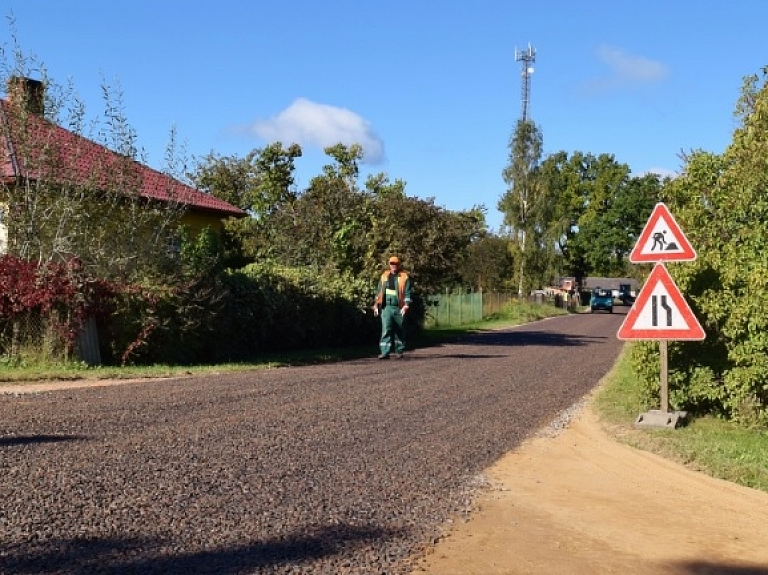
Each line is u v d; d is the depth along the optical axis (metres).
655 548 5.57
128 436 8.02
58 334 14.30
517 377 15.07
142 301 15.18
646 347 10.41
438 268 26.25
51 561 4.62
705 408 10.34
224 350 17.30
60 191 15.70
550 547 5.50
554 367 17.38
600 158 97.94
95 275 15.23
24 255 15.43
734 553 5.52
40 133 15.99
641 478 7.50
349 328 23.00
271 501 6.07
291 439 8.31
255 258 28.09
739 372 9.52
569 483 7.27
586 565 5.18
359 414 10.05
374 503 6.21
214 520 5.55
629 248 93.62
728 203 10.16
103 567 4.58
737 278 9.64
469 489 6.84
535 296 72.94
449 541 5.50
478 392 12.68
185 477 6.57
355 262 25.36
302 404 10.64
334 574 4.71
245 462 7.21
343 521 5.72
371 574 4.77
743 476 7.48
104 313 14.80
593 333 34.16
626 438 9.11
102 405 9.87
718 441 8.76
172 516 5.57
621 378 14.51
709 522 6.20
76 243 15.50
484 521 6.00
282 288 19.47
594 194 97.31
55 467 6.64
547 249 74.56
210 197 27.94
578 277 100.12
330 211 26.70
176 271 16.20
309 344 21.19
